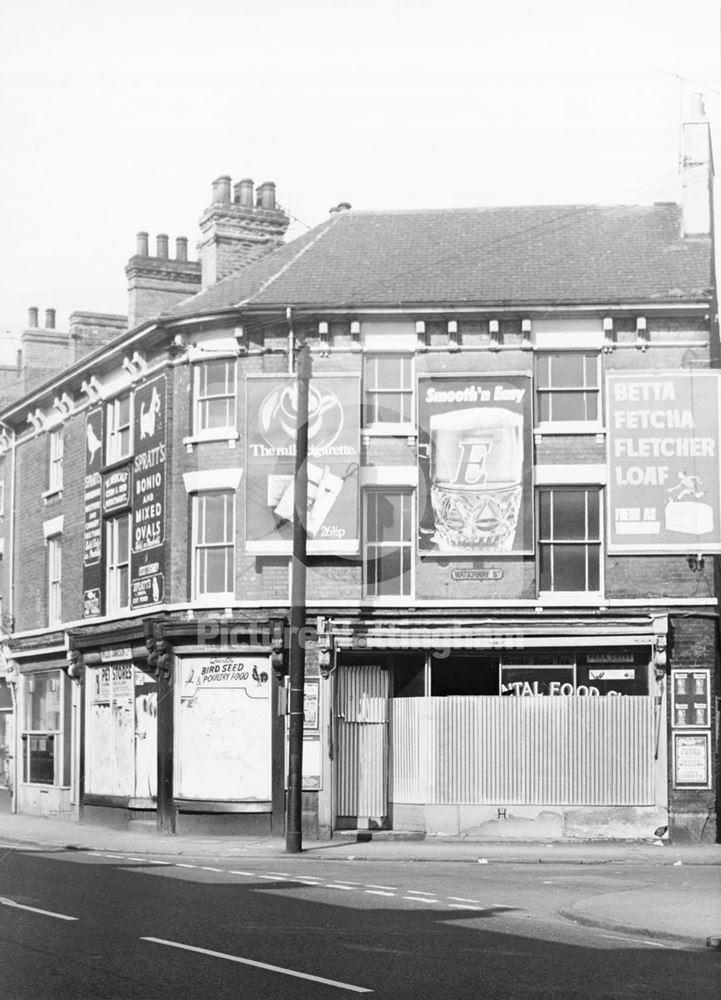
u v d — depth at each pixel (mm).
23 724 36531
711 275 27797
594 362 27047
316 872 20000
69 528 34188
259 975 10758
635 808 25781
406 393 27438
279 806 27062
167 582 28578
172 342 28969
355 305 27141
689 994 10258
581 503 26875
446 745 26375
